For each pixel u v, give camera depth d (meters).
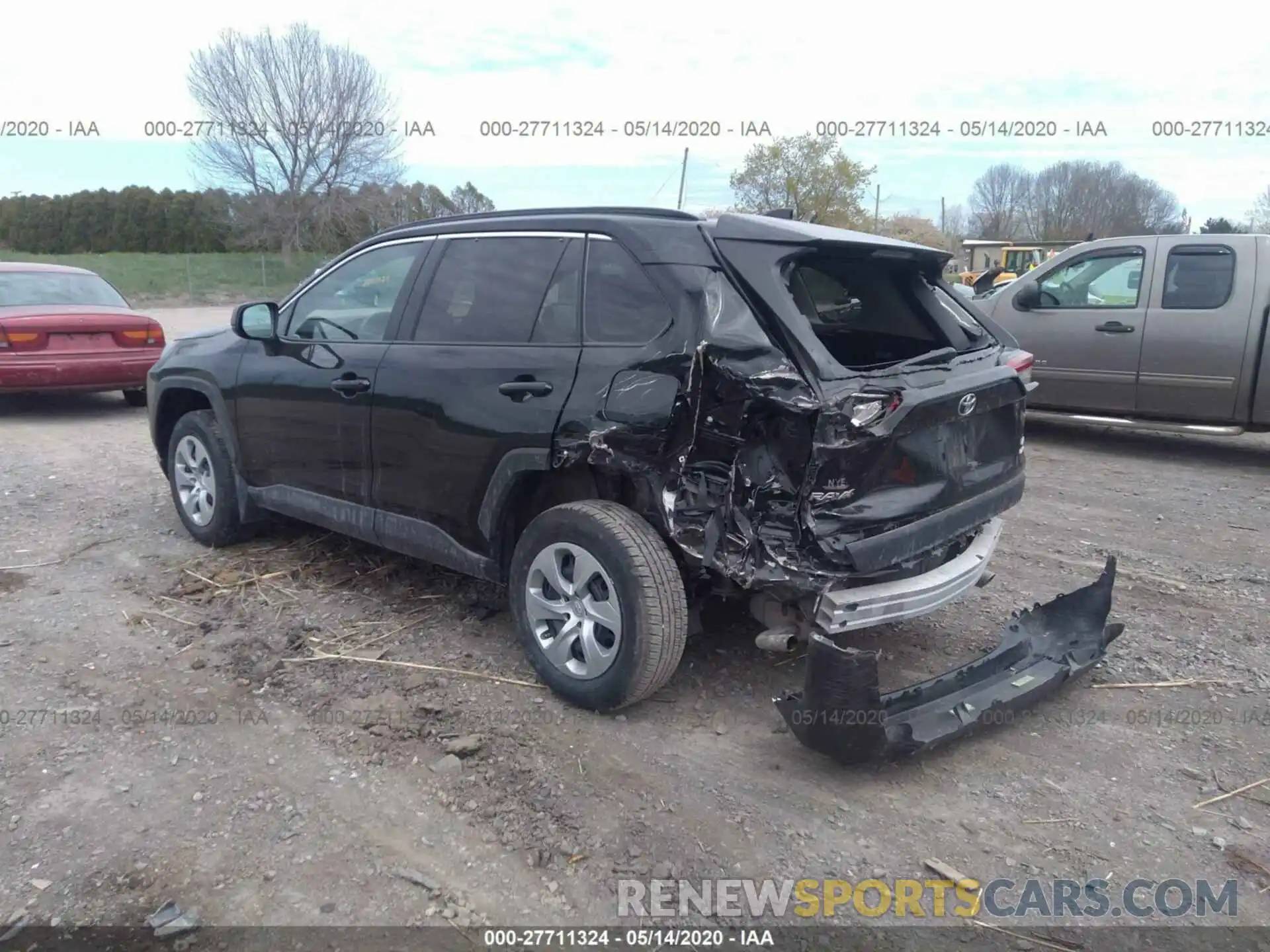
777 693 3.83
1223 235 7.86
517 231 3.99
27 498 6.58
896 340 4.25
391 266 4.47
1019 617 3.91
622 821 3.02
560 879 2.76
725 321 3.24
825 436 3.06
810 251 3.36
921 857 2.89
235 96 32.94
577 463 3.54
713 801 3.13
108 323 9.74
